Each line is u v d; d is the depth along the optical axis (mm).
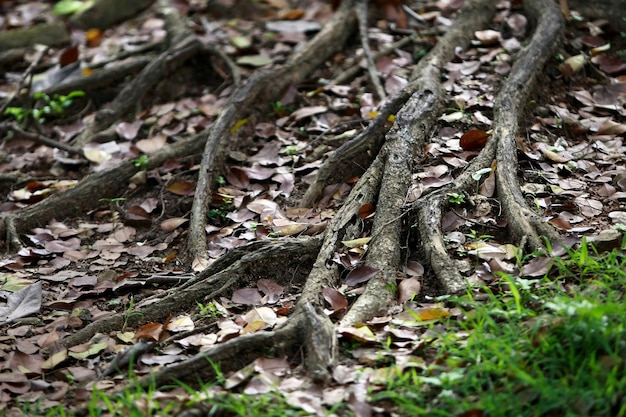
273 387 4133
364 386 4109
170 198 6328
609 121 6246
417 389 4004
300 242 5289
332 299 4766
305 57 7496
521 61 6656
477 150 5926
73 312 5152
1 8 10039
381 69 7324
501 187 5402
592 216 5320
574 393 3711
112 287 5379
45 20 9375
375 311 4695
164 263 5691
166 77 7758
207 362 4367
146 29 8891
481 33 7281
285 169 6340
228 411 3967
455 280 4770
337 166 6020
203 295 5133
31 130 7668
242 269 5191
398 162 5645
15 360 4684
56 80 8117
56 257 5844
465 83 6711
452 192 5391
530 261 4793
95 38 8719
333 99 7117
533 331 4039
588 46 7152
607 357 3811
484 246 5027
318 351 4297
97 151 6973
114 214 6332
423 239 5113
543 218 5254
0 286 5477
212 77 7895
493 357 4055
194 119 7270
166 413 3941
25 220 6230
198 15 8977
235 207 6039
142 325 5000
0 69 8648
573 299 4238
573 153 6031
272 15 8812
